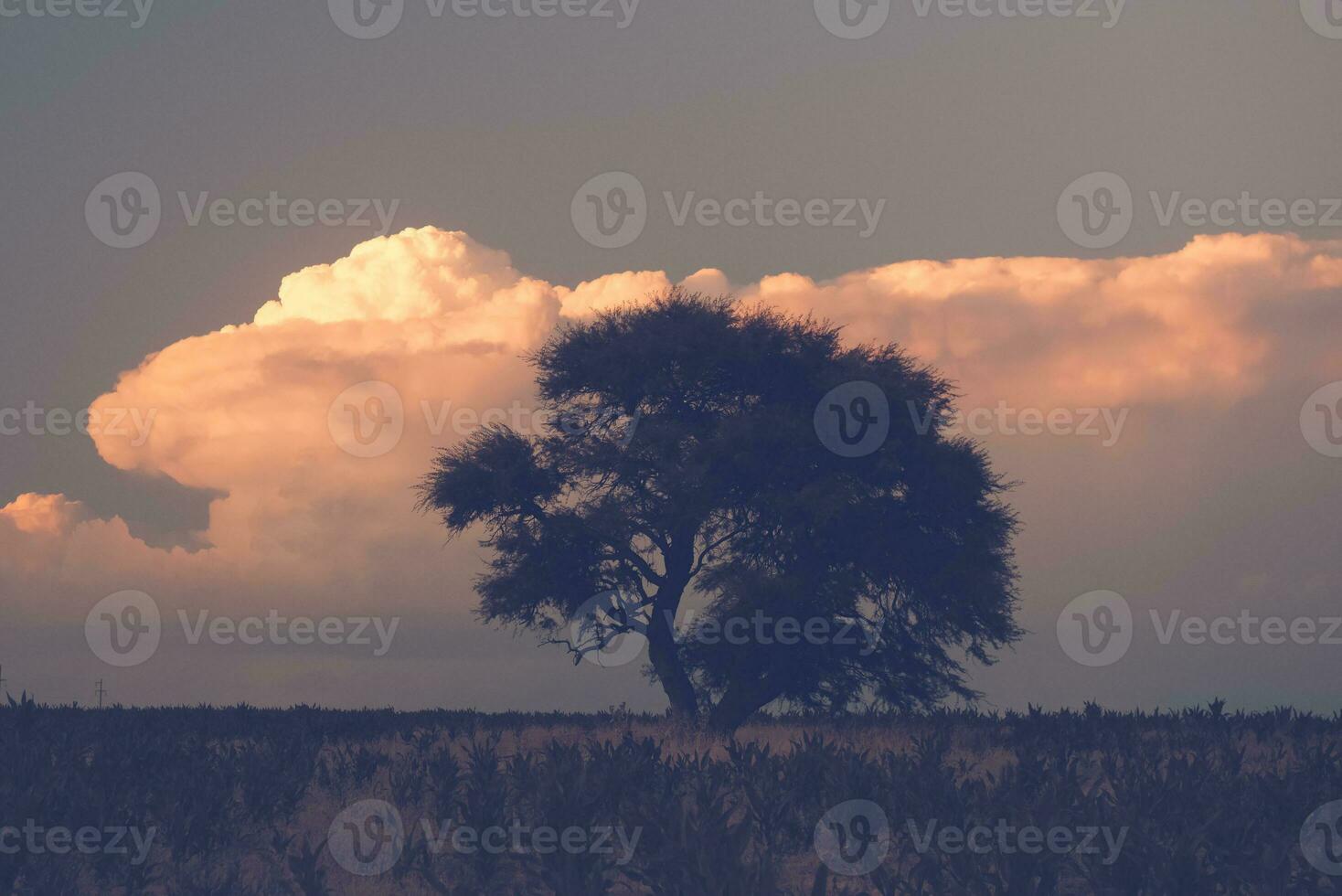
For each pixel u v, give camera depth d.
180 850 16.83
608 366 48.62
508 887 15.80
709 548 49.12
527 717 41.38
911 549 47.28
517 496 49.69
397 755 26.89
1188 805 18.17
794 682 48.44
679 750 29.02
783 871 16.27
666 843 15.27
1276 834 16.67
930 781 19.50
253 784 20.14
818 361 48.94
